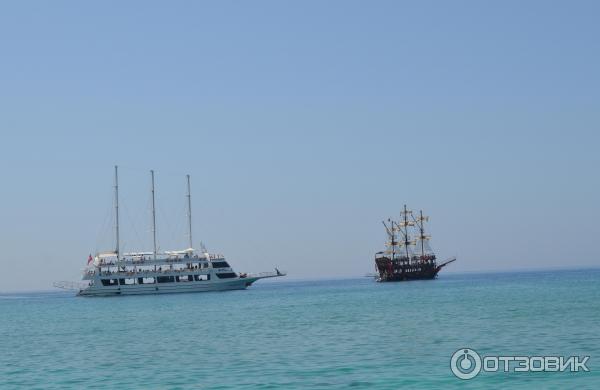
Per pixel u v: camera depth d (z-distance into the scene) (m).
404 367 55.62
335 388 48.28
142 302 189.75
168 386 51.47
